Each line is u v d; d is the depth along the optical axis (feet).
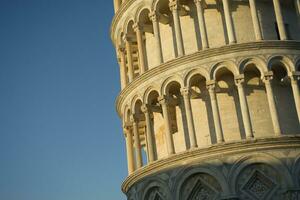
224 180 122.52
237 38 139.95
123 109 150.30
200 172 125.49
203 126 135.95
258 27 135.95
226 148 124.36
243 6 143.33
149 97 140.67
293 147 124.47
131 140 148.97
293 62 133.28
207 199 124.88
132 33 153.99
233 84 135.74
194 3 146.00
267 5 145.28
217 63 132.87
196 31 144.15
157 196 132.87
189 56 134.31
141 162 142.31
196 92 138.00
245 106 128.57
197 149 126.00
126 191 146.30
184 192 127.34
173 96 141.79
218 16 143.43
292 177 121.70
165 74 137.18
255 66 133.08
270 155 123.24
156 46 142.92
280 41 133.59
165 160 130.41
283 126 133.08
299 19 142.00
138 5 148.36
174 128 141.49
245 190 122.42
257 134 131.44
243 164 123.24
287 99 136.15
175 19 141.08
